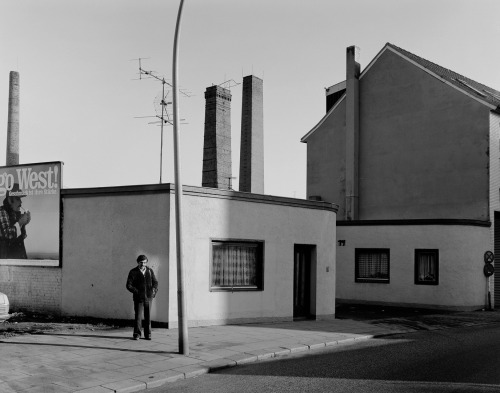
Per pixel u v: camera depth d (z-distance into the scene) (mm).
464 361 10141
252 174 23516
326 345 12008
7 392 7480
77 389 7703
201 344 11250
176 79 10383
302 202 16500
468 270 21641
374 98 28312
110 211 13969
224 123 22531
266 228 15492
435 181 25500
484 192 23656
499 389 7891
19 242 15023
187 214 13609
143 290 11430
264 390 7871
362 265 23656
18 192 15148
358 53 29203
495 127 24156
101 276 13945
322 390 7848
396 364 9820
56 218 14602
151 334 12078
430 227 22000
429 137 25859
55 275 14562
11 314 14359
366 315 18750
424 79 26219
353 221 23812
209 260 14023
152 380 8258
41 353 9844
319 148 30875
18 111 35000
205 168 22359
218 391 7863
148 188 13477
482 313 20359
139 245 13523
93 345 10680
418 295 22062
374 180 27891
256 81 24172
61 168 14656
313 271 16969
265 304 15328
